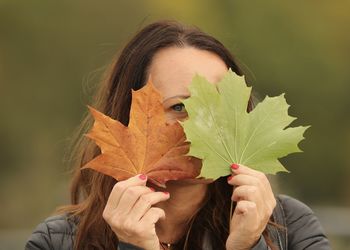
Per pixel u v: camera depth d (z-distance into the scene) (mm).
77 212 4227
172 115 3816
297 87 35969
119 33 33219
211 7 34312
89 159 4324
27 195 29422
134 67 4027
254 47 35625
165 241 4062
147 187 3621
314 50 36125
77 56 33344
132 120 3639
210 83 3658
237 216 3639
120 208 3557
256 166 3686
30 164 31500
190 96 3736
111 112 4172
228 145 3654
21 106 32875
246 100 3688
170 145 3654
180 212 3959
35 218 28047
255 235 3619
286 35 36094
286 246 4211
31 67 33219
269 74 35625
